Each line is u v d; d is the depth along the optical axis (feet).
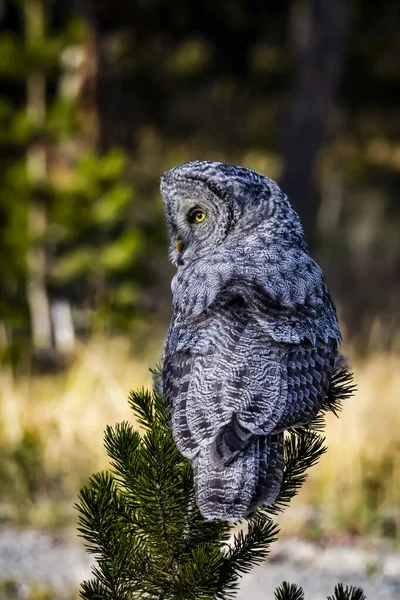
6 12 104.12
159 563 26.61
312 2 111.14
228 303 25.95
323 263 120.78
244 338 25.14
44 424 66.54
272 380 24.52
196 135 164.55
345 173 159.33
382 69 180.75
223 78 183.42
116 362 79.41
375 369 78.33
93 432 64.80
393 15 189.88
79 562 49.29
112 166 87.56
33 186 88.43
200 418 24.03
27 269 88.74
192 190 28.73
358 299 113.29
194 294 26.43
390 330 98.73
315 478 60.59
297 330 25.57
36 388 77.51
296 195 112.47
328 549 51.85
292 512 56.49
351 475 59.98
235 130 168.45
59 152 95.09
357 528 54.85
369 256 122.52
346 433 62.54
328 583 46.88
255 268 26.89
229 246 27.96
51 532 54.13
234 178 28.53
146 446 26.22
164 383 25.59
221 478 23.17
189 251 29.01
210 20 183.42
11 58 89.81
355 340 93.71
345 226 135.85
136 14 165.89
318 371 25.43
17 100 111.86
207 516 22.91
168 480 25.95
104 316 87.56
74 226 86.79
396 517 56.34
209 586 25.70
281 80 182.29
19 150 94.94
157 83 167.73
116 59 113.91
